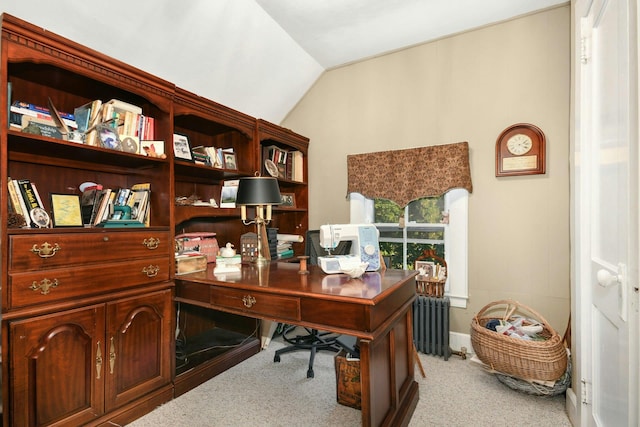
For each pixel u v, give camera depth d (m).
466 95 2.58
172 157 1.96
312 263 2.68
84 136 1.64
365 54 2.92
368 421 1.34
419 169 2.69
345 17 2.39
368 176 2.91
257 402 1.91
